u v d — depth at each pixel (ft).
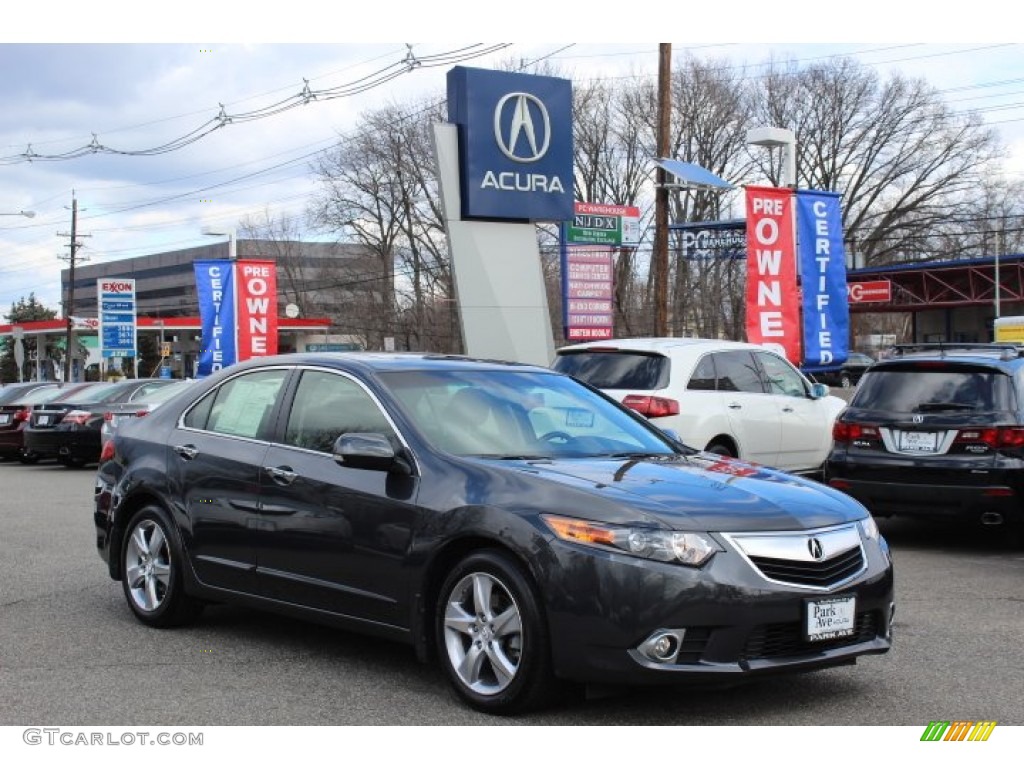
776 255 56.85
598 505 15.81
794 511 16.46
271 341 98.07
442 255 199.11
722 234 133.90
